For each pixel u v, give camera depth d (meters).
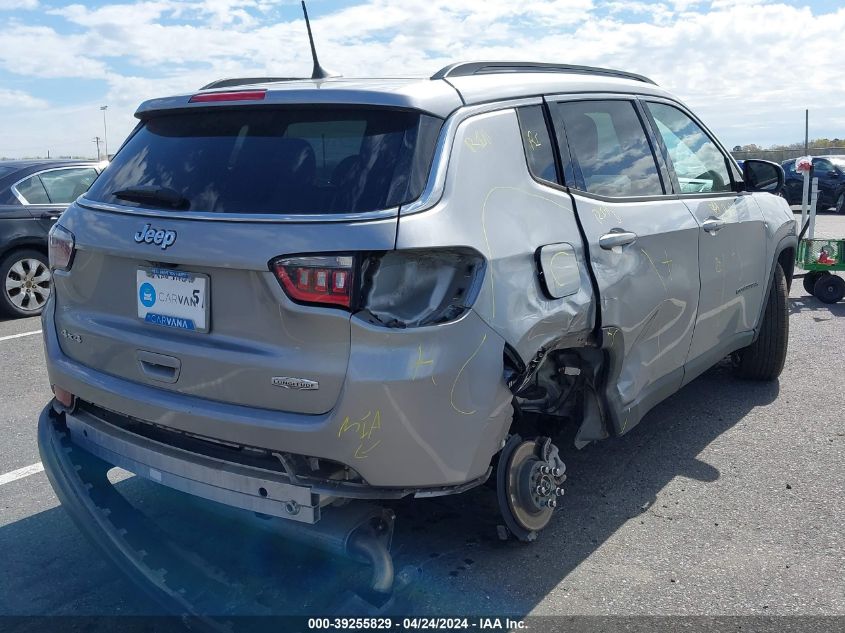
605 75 4.06
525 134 3.14
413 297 2.51
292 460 2.54
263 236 2.50
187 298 2.66
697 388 5.57
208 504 3.01
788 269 5.66
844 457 4.39
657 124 4.20
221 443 2.68
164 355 2.72
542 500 3.35
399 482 2.53
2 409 5.39
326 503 2.57
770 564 3.31
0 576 3.28
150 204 2.84
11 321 8.35
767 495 3.95
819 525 3.64
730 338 4.76
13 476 4.28
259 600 2.72
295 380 2.47
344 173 2.60
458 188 2.69
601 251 3.32
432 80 2.96
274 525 2.77
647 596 3.08
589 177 3.45
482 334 2.63
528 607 3.01
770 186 5.00
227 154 2.81
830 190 19.95
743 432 4.76
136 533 2.91
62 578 3.27
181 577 2.75
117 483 4.03
